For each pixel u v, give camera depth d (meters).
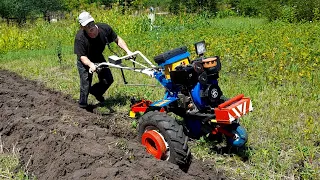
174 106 5.56
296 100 7.44
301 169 5.08
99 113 7.68
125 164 4.95
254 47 11.33
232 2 34.41
